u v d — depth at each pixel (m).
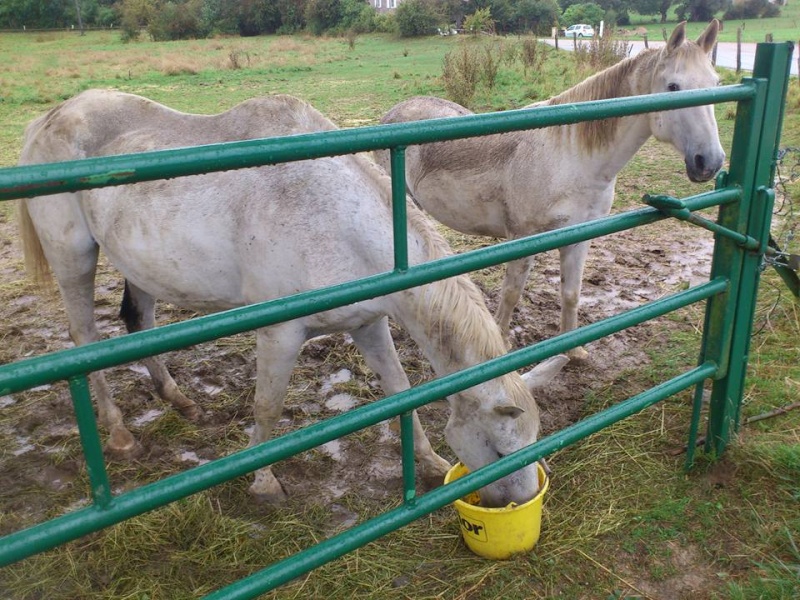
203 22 47.00
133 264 2.66
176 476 1.32
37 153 2.81
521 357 1.74
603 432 2.89
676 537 2.30
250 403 3.33
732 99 2.04
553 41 30.94
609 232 1.84
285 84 17.89
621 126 3.16
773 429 2.79
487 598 2.10
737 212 2.24
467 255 1.58
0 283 4.89
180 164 1.17
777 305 3.82
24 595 2.18
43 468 2.87
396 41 35.34
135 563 2.31
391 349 2.69
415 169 3.97
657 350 3.64
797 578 2.07
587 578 2.16
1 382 1.08
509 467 1.83
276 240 2.31
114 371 3.66
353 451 2.95
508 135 3.54
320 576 2.21
